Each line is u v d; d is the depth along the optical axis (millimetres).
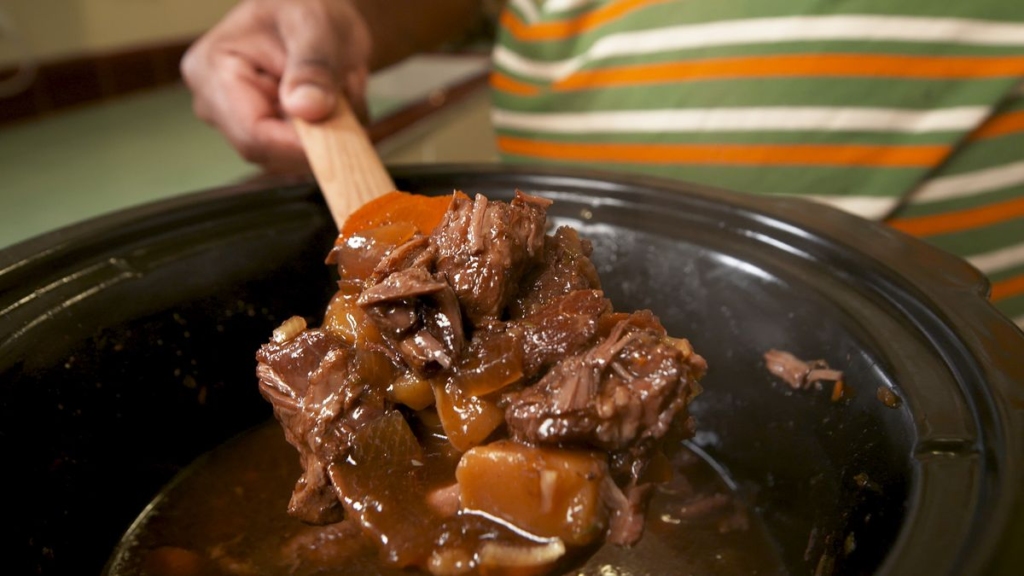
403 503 304
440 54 1136
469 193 417
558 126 548
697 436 396
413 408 316
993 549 222
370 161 405
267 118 453
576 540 291
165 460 370
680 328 392
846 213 375
